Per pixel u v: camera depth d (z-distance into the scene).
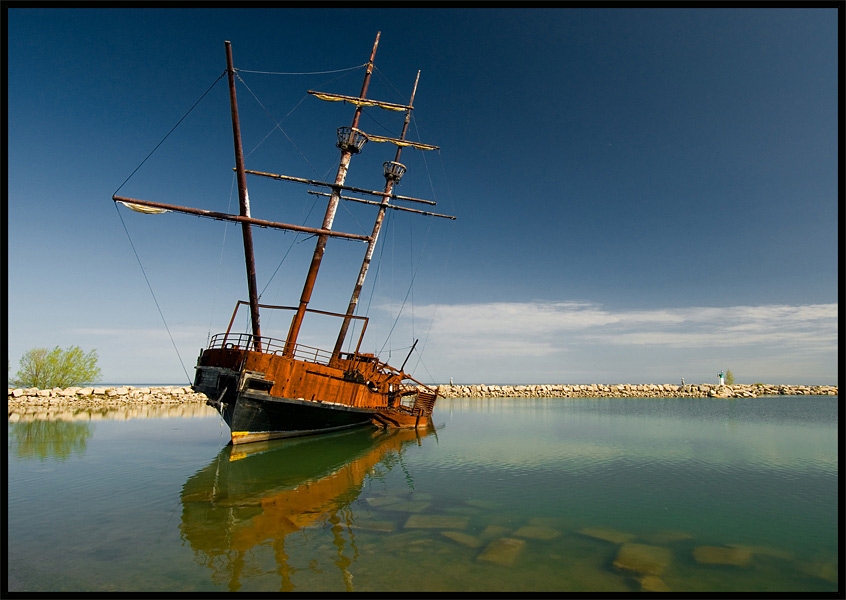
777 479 14.13
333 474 14.85
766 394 79.38
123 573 7.24
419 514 10.44
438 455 18.50
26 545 8.43
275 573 7.26
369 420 28.95
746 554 8.20
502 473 15.02
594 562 7.77
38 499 11.55
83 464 15.95
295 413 21.66
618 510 10.88
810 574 7.41
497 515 10.42
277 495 12.14
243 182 21.08
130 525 9.59
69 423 28.41
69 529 9.32
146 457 17.39
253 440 20.45
